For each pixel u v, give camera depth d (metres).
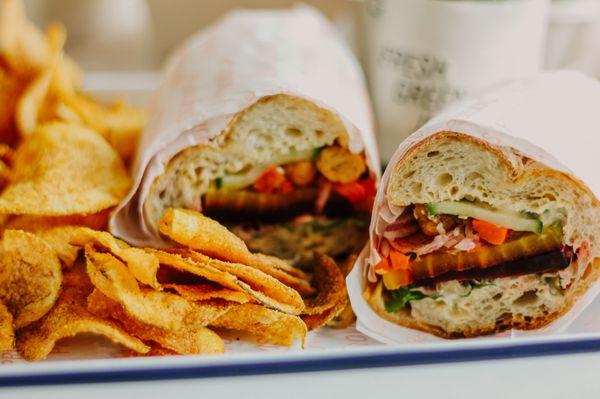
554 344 0.39
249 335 0.43
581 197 0.40
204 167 0.45
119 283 0.40
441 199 0.42
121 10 0.74
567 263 0.42
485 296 0.43
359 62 0.57
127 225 0.45
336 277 0.43
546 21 0.53
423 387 0.38
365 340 0.43
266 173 0.46
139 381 0.38
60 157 0.46
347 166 0.45
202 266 0.40
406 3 0.51
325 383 0.38
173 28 0.70
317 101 0.44
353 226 0.46
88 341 0.42
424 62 0.51
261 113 0.44
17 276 0.41
